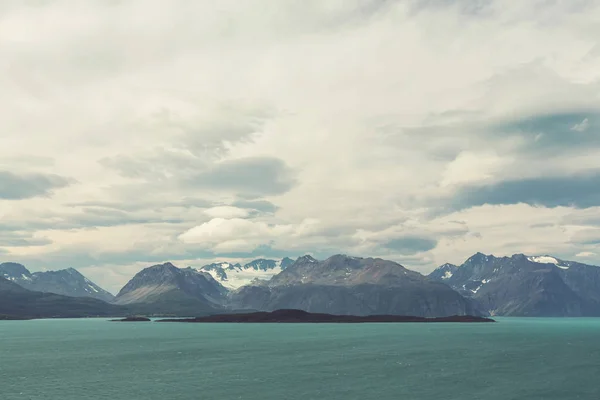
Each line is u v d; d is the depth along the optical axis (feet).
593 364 533.96
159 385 404.36
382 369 490.08
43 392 380.78
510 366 515.09
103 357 608.60
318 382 415.64
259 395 365.40
